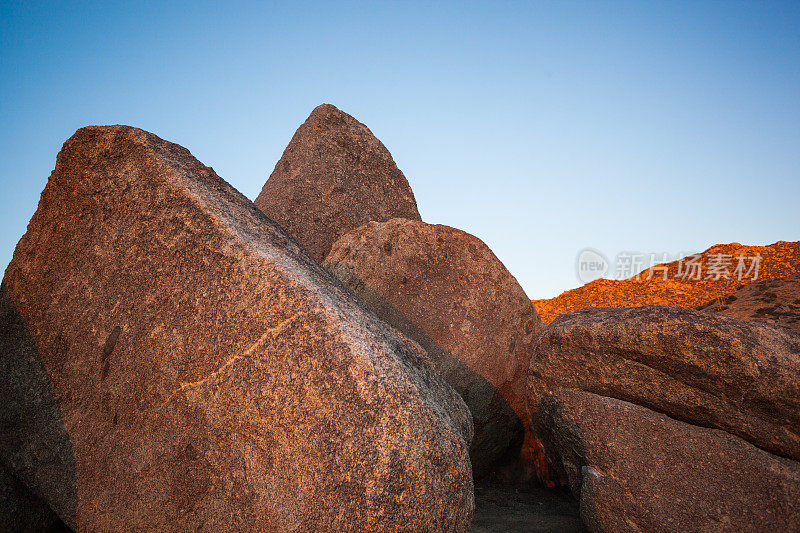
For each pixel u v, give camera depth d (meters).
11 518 2.65
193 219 2.40
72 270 2.63
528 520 3.49
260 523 1.93
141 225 2.51
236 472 2.04
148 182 2.57
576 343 3.24
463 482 1.98
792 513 2.44
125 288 2.46
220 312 2.18
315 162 5.04
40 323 2.64
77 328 2.55
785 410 2.57
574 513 3.69
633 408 2.93
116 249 2.54
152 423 2.27
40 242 2.75
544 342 3.46
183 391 2.20
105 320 2.48
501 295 4.13
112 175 2.66
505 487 4.36
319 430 1.87
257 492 1.97
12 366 2.64
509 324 4.12
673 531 2.60
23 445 2.54
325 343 1.95
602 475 2.87
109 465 2.33
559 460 3.40
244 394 2.04
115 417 2.37
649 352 2.89
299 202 4.87
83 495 2.36
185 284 2.31
